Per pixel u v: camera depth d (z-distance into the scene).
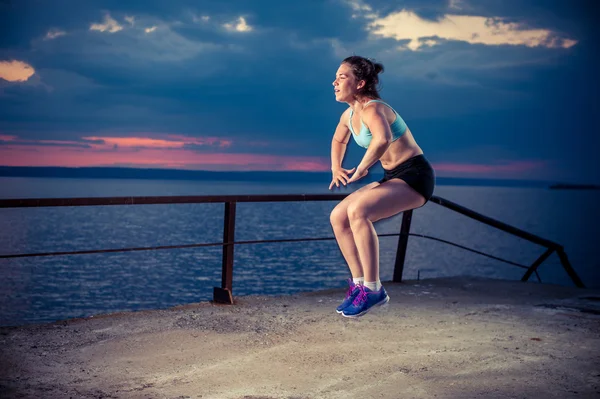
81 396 2.52
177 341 3.39
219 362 3.02
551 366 3.00
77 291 108.06
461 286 5.43
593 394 2.61
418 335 3.59
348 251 2.83
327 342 3.40
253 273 122.31
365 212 2.68
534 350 3.29
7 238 166.25
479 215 5.62
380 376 2.82
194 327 3.71
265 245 162.75
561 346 3.38
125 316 4.02
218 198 4.43
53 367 2.93
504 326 3.85
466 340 3.48
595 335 3.64
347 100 2.85
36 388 2.62
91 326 3.73
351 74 2.79
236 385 2.69
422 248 165.88
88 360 3.04
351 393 2.59
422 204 2.84
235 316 4.02
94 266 132.38
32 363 2.98
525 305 4.57
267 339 3.45
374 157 2.67
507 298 4.88
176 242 163.75
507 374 2.87
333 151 3.12
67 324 3.78
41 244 158.75
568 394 2.61
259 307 4.36
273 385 2.69
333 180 2.99
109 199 3.93
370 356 3.14
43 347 3.26
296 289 104.25
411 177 2.78
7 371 2.85
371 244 2.68
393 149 2.84
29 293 106.56
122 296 103.56
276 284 109.06
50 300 101.12
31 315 89.50
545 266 147.25
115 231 190.12
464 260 150.38
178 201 4.26
